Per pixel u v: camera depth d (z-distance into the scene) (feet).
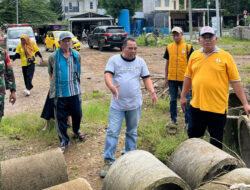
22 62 30.22
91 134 19.13
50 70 16.48
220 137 13.55
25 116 22.50
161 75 38.42
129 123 14.57
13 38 67.46
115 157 15.87
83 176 14.08
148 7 201.77
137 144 17.04
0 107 14.35
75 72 16.58
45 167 11.23
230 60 12.91
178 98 26.55
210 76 12.98
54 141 18.11
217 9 104.42
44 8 142.31
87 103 26.04
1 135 19.11
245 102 13.01
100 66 51.31
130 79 13.97
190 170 10.95
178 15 181.37
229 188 9.02
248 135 14.64
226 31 170.19
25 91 30.50
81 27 158.10
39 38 145.79
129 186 9.77
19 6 129.90
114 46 72.49
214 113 13.15
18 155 16.49
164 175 9.51
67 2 188.85
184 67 19.08
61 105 16.43
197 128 13.85
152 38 91.09
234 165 10.66
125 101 14.06
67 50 16.33
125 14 168.45
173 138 17.56
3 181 10.62
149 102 25.53
